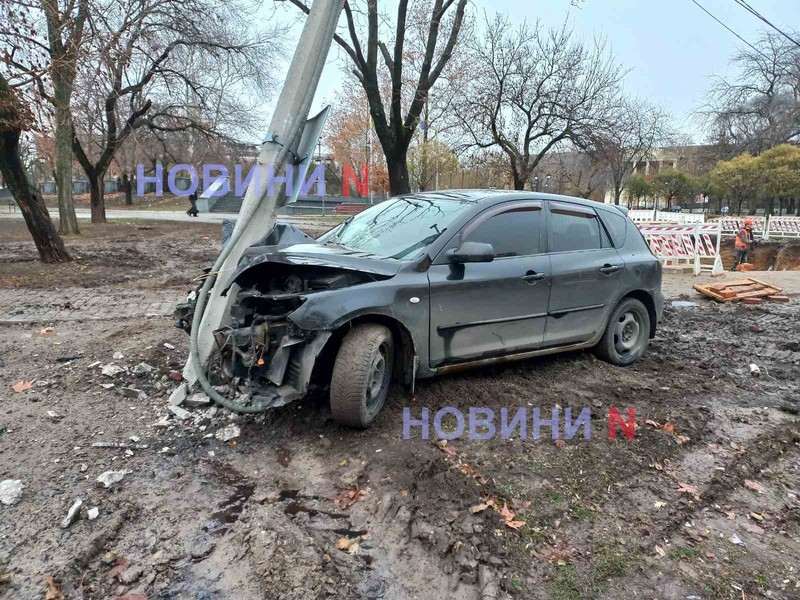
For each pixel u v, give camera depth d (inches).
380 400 162.7
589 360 224.4
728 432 171.6
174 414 165.2
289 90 198.4
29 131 487.5
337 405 150.9
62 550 107.6
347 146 1689.2
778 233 1149.1
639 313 233.8
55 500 122.6
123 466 137.7
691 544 117.8
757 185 1364.4
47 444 146.0
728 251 1085.8
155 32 753.0
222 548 111.3
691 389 206.2
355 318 156.0
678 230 598.5
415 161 1251.2
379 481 134.6
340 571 105.9
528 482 136.7
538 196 204.8
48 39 528.1
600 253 217.3
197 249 685.9
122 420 161.8
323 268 161.6
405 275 161.9
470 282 173.0
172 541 112.6
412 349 164.1
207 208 1612.9
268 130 198.2
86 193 2615.7
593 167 1236.5
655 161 2126.0
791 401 199.6
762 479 146.6
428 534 115.6
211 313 181.0
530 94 903.1
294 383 149.9
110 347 226.5
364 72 603.5
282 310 154.0
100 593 99.0
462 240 176.7
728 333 301.6
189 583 101.9
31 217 500.1
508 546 113.7
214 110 1025.5
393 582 104.1
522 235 194.2
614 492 135.0
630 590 104.0
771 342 279.9
